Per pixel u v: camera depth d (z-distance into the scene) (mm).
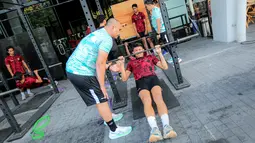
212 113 2436
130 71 2887
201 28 6664
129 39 6895
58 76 6582
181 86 3355
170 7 7238
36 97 5469
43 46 6316
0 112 5078
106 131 2754
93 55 2180
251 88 2705
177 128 2350
